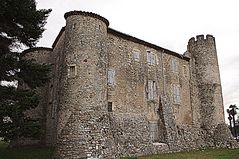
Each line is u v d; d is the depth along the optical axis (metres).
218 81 28.56
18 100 14.38
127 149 19.41
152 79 23.83
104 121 17.55
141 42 23.88
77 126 16.56
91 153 16.00
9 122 14.04
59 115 17.67
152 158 18.55
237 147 25.64
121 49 22.23
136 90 22.22
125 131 20.00
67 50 18.84
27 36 16.05
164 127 22.83
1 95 14.35
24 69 15.66
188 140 24.56
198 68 28.78
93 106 17.44
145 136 21.09
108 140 17.16
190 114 26.39
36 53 24.86
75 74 17.92
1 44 15.10
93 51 18.73
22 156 17.41
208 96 27.70
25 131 14.26
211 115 27.14
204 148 25.30
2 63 14.48
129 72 22.22
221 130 26.47
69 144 16.20
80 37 18.78
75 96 17.41
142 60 23.59
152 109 22.97
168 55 26.20
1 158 16.75
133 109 21.45
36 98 14.82
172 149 22.41
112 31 21.77
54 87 22.44
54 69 23.45
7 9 14.55
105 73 19.22
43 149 19.61
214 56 29.30
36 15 15.88
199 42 29.44
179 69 26.92
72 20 19.39
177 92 25.73
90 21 19.39
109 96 20.19
